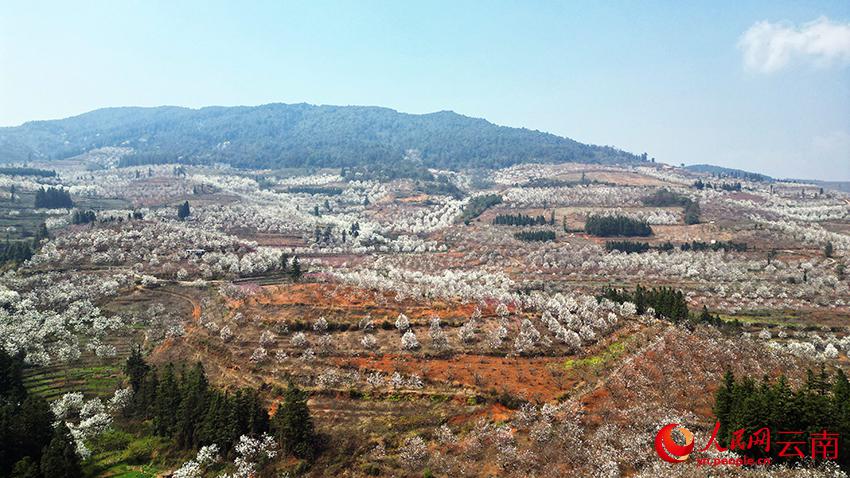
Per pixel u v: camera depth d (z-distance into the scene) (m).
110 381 115.62
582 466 71.88
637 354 104.75
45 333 130.25
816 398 73.19
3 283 156.75
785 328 160.25
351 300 132.00
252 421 87.75
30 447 83.19
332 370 104.62
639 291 142.25
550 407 86.62
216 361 116.62
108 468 86.81
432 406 93.44
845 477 64.50
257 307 132.50
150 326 143.38
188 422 90.56
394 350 110.31
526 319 118.06
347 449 83.75
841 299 182.75
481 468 75.62
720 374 98.00
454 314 124.31
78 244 197.50
